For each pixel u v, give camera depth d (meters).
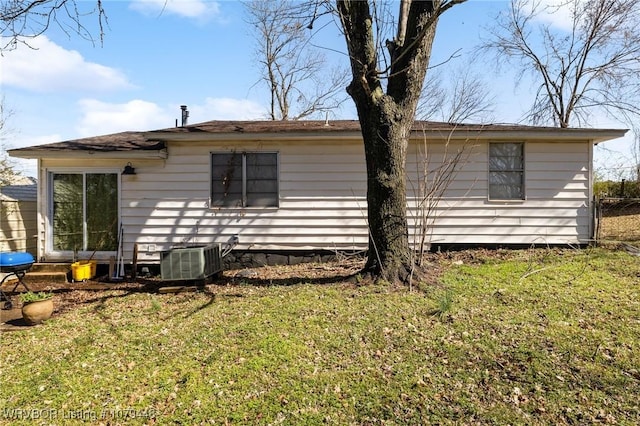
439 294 5.75
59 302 6.70
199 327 5.04
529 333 4.45
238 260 8.90
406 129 6.32
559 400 3.22
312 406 3.25
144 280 8.31
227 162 8.85
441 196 8.27
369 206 6.50
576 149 8.81
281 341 4.43
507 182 8.91
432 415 3.09
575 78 19.69
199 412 3.21
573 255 8.22
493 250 8.77
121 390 3.59
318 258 8.89
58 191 8.89
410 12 6.10
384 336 4.50
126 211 8.80
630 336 4.29
